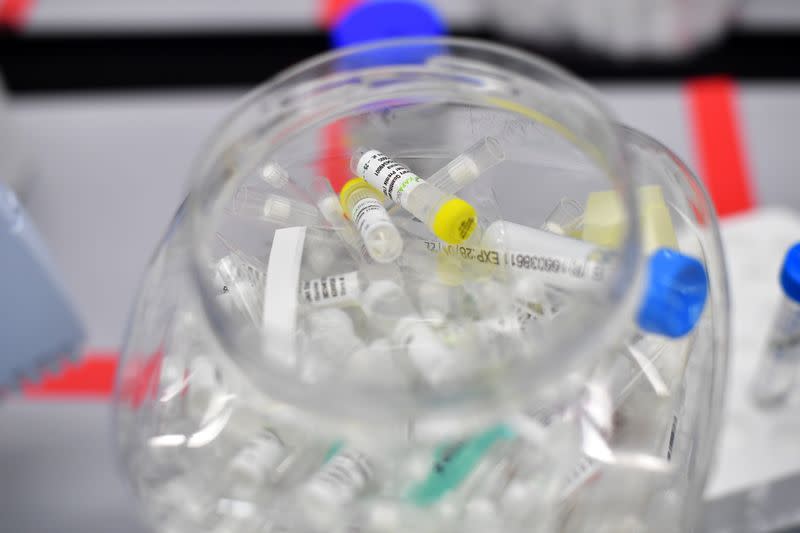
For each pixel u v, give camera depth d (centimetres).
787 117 108
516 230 43
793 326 56
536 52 113
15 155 104
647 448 39
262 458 38
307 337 39
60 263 99
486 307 40
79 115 115
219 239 43
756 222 76
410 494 36
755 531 61
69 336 69
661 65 112
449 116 49
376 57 49
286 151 48
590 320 34
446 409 32
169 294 45
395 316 40
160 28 118
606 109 40
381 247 43
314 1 121
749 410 63
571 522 38
